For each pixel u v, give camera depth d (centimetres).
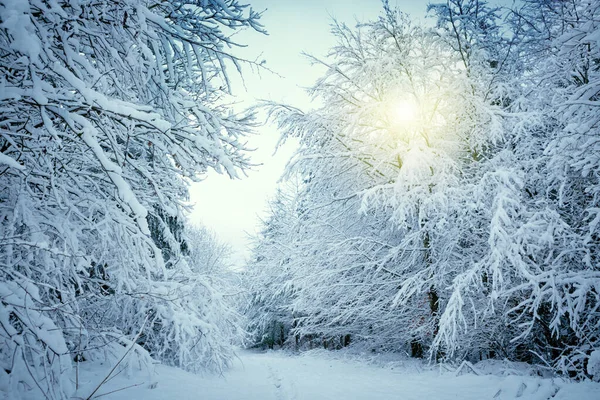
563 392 442
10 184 425
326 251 1068
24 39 240
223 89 548
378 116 1001
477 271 730
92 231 546
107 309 614
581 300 554
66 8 370
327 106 1079
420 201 885
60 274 412
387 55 962
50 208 459
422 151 861
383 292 1038
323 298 1130
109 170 312
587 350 622
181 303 682
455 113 947
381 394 565
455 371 706
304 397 546
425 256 972
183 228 1033
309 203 1208
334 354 1428
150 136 458
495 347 898
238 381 680
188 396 476
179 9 460
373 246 1079
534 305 607
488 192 753
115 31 381
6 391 267
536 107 773
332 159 1065
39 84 298
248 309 2612
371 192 867
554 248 648
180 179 699
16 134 345
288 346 2667
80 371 496
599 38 469
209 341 682
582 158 562
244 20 469
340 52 1046
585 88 503
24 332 288
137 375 538
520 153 810
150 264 547
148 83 464
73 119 322
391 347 1233
